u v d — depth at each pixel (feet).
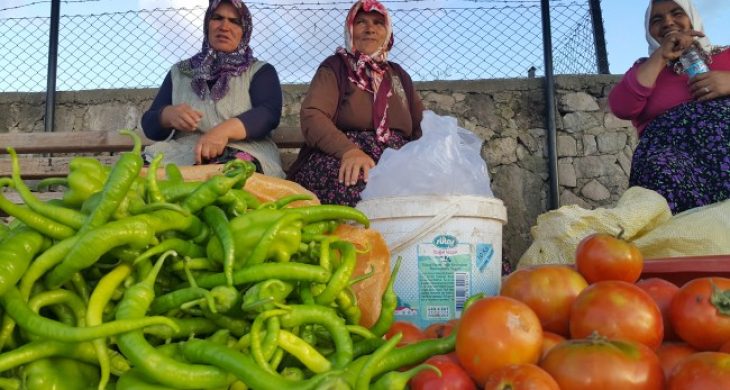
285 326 4.06
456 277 6.52
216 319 4.21
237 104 11.01
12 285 3.77
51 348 3.80
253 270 4.17
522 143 14.14
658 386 3.73
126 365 4.00
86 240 3.83
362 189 9.14
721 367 3.59
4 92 14.25
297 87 14.40
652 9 11.37
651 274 5.76
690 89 10.43
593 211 8.30
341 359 4.03
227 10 11.06
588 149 14.10
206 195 4.38
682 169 9.53
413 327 5.06
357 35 10.87
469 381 4.04
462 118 14.23
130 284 4.13
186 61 11.45
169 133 10.98
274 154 10.93
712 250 7.89
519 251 13.76
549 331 4.71
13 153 4.11
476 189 7.25
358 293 5.34
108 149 12.33
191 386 3.64
